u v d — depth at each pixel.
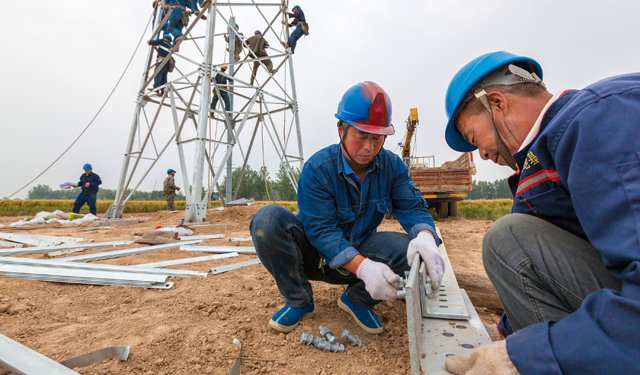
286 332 1.81
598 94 0.79
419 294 1.38
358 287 1.87
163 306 2.21
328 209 1.71
